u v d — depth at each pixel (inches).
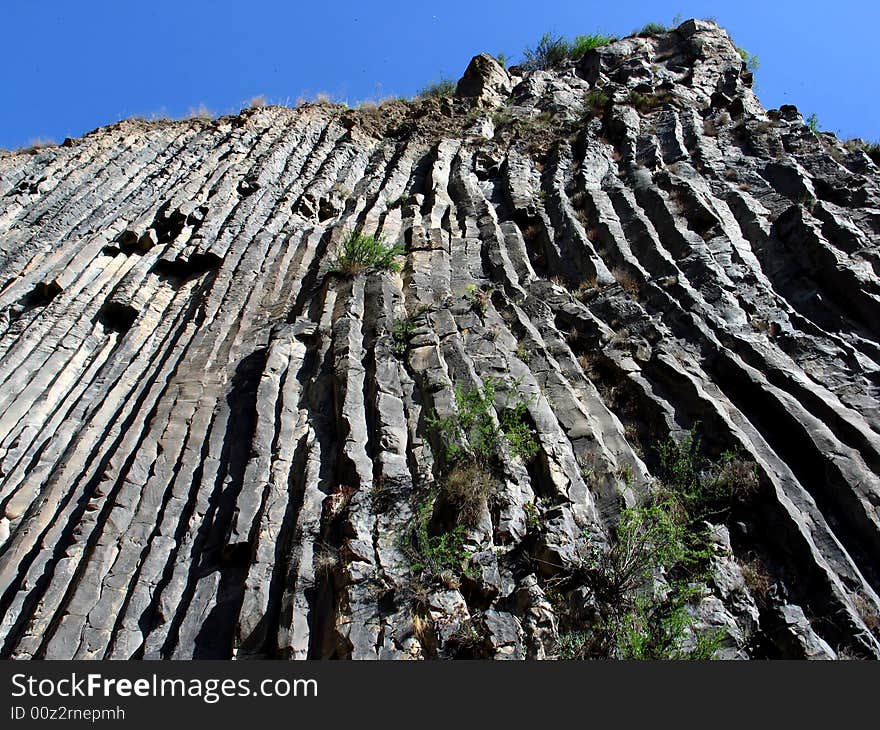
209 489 364.2
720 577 295.9
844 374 388.5
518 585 288.0
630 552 291.6
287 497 347.9
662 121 749.3
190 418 413.1
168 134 805.9
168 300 557.9
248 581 301.6
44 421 443.2
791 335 422.0
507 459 341.1
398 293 506.0
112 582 319.3
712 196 593.0
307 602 291.1
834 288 454.0
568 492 329.1
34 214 642.2
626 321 457.7
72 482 387.2
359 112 904.9
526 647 265.3
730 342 423.8
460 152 774.5
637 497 334.6
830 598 279.7
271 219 647.1
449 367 413.4
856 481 319.9
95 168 719.1
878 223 510.0
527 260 559.8
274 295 545.0
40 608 308.7
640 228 557.9
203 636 292.0
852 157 633.0
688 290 469.7
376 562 297.3
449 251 577.0
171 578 319.6
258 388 419.8
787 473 334.3
